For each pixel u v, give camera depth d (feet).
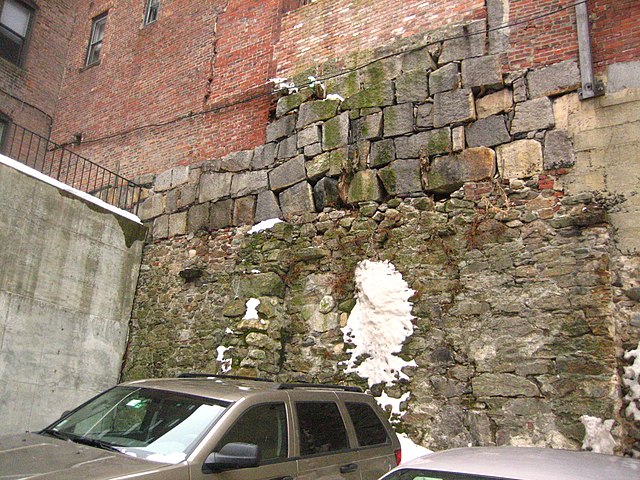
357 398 15.61
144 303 31.60
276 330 25.41
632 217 19.83
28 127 43.06
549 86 22.41
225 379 14.96
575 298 19.74
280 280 26.50
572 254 20.26
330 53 29.45
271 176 29.07
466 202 22.94
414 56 26.02
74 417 12.93
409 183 24.45
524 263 21.04
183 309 29.66
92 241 30.22
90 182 38.88
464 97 23.95
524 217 21.54
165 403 12.31
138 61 40.52
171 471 9.80
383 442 15.42
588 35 22.00
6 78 42.11
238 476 10.93
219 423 11.20
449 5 25.99
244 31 34.35
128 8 44.06
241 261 28.02
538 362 19.74
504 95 23.31
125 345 31.19
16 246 26.30
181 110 35.47
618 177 20.36
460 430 20.44
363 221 25.27
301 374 24.75
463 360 21.20
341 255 25.50
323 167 27.07
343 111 27.35
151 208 33.78
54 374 27.30
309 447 12.90
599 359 18.72
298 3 34.06
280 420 12.68
